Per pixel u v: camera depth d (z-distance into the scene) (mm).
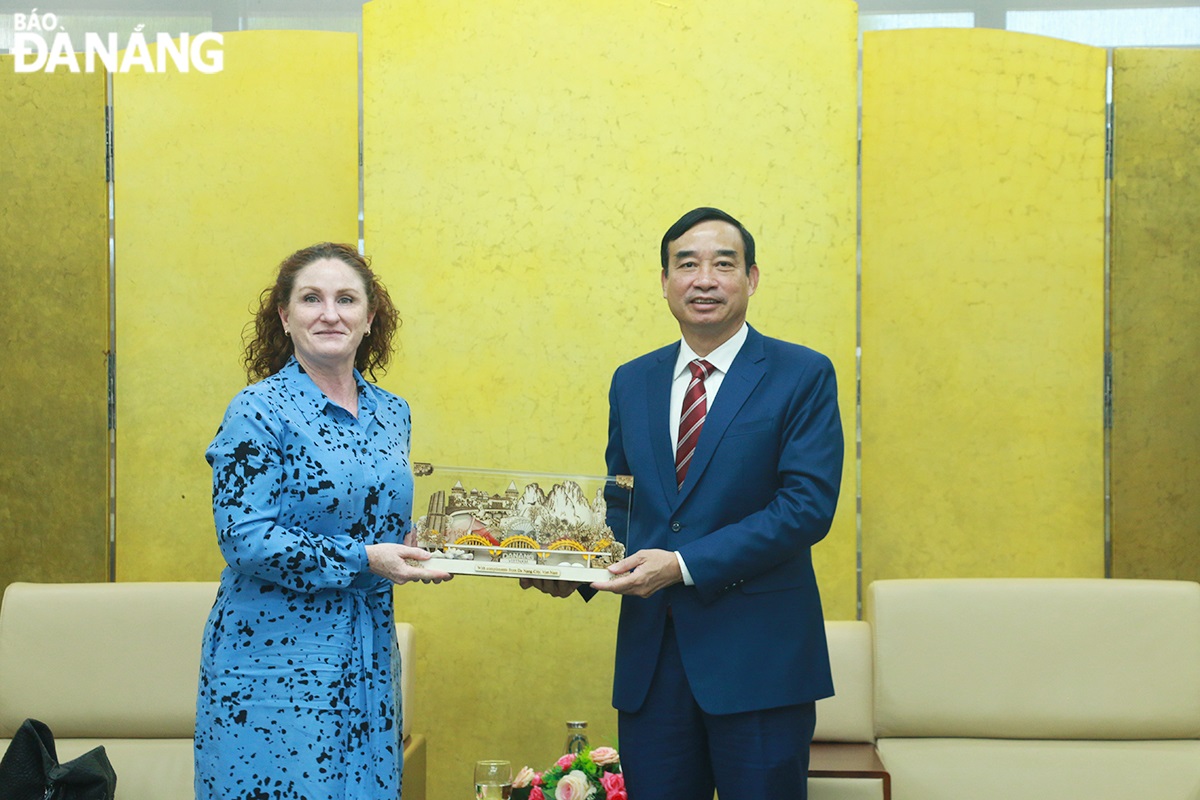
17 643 3549
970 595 3537
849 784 3135
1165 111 4117
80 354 4188
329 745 2232
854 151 4062
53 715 3512
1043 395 4105
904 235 4137
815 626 2611
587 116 4109
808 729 2594
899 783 3361
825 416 2605
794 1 4078
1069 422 4102
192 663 3551
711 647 2520
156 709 3521
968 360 4117
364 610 2340
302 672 2238
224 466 2234
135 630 3568
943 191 4133
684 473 2633
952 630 3510
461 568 2480
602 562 2545
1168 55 4117
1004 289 4117
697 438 2635
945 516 4098
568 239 4105
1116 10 4273
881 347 4125
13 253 4227
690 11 4102
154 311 4180
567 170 4105
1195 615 3471
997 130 4125
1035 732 3451
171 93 4195
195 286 4176
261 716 2219
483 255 4121
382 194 4125
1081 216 4117
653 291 4090
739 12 4090
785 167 4074
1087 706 3432
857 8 4105
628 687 2625
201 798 2256
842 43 4074
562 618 4090
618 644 2689
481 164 4121
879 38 4152
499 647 4098
